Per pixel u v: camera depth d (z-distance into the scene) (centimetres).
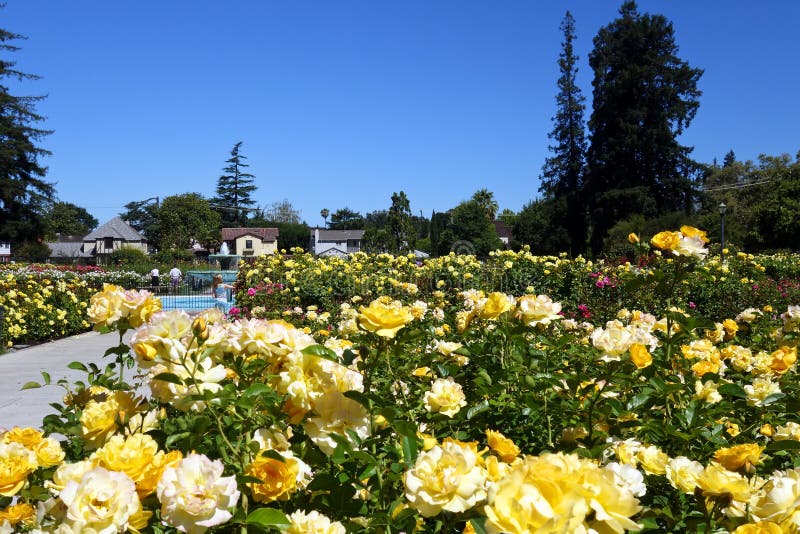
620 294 995
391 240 5188
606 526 88
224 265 3422
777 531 116
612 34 4616
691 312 881
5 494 140
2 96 4006
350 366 182
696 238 250
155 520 131
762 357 265
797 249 3438
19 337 1105
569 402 220
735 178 6544
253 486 134
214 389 155
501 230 7562
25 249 5288
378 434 168
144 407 163
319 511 146
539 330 256
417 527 147
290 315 736
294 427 171
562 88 4941
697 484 137
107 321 189
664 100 4434
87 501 107
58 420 222
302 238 8062
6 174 4084
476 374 254
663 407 231
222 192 8331
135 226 8606
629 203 4288
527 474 83
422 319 521
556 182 5016
